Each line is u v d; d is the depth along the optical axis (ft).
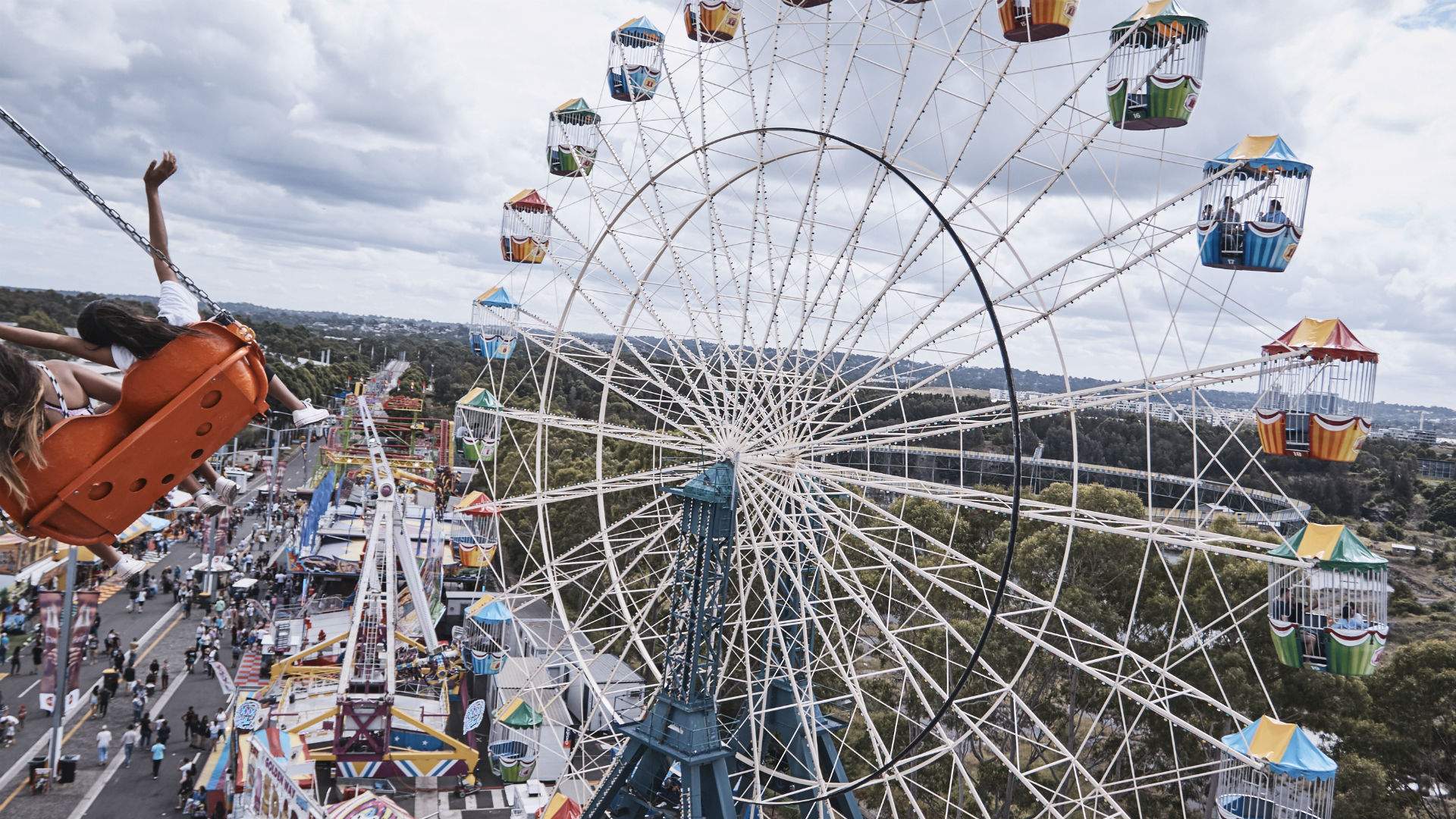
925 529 254.47
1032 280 112.68
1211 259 114.83
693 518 120.26
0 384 24.54
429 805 183.01
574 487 138.62
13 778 179.32
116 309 26.81
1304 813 111.14
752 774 144.25
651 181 127.65
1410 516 429.79
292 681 216.54
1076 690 200.85
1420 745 179.93
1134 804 194.90
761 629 143.54
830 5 136.05
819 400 127.65
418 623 267.39
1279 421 110.32
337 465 391.86
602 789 122.31
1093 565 223.51
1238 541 117.80
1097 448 366.84
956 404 140.97
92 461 26.03
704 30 163.63
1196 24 114.21
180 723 210.59
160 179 30.63
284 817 140.26
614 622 270.05
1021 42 127.44
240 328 28.43
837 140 98.89
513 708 182.29
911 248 119.03
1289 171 109.91
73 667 193.26
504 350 188.85
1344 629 110.01
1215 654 201.87
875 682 208.95
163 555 341.82
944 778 190.60
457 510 207.41
